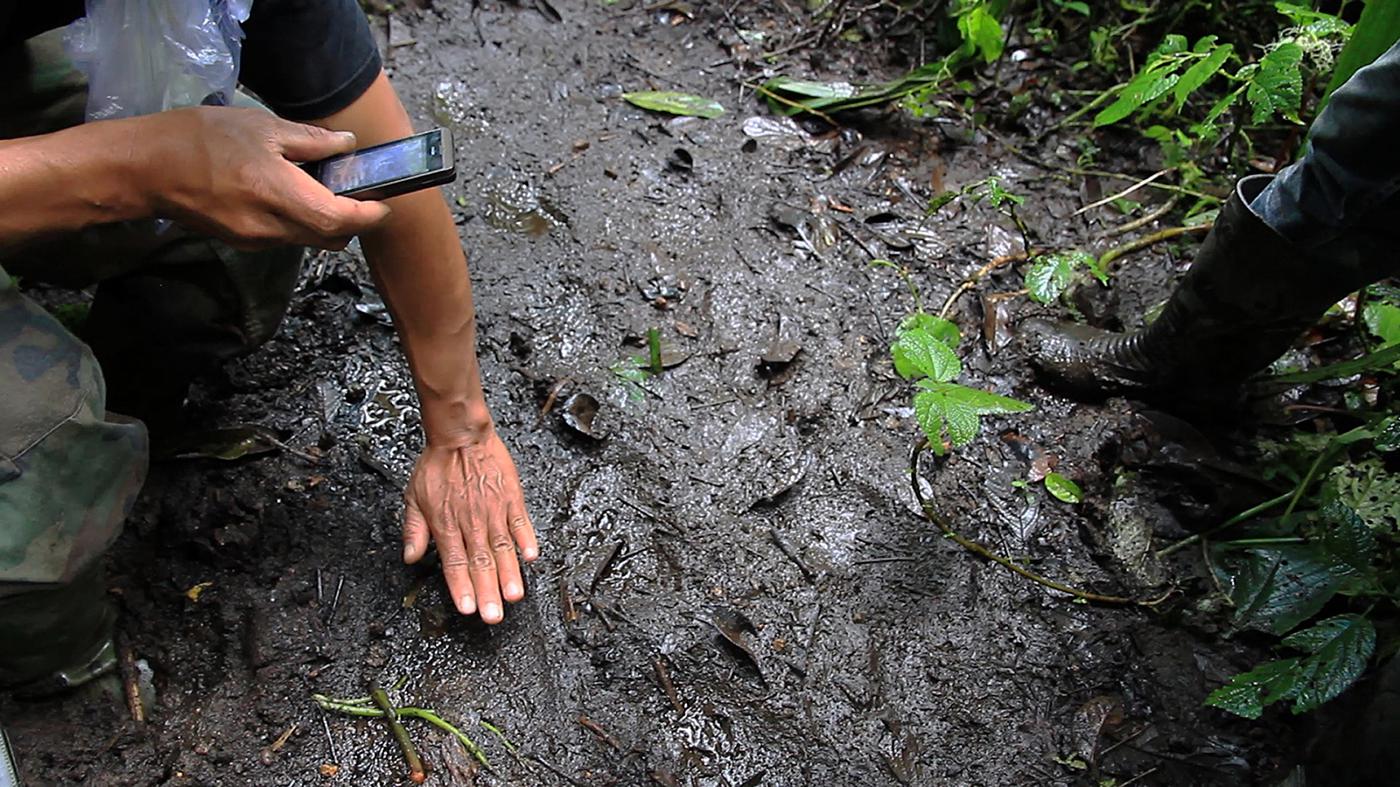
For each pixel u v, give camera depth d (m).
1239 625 1.71
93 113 1.34
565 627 1.71
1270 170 2.40
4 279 1.29
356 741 1.59
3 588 1.33
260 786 1.55
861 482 1.90
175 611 1.71
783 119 2.50
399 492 1.85
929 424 1.53
